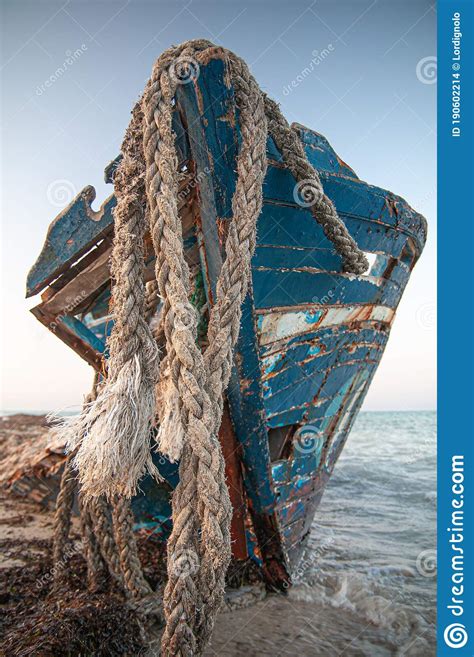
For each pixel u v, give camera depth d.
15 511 5.01
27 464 5.51
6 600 2.96
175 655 1.84
